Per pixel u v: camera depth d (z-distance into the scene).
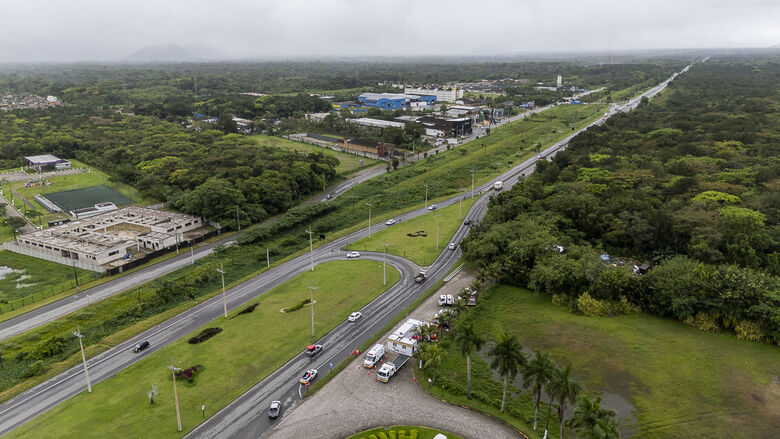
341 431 84.94
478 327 120.62
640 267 145.75
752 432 83.19
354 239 186.00
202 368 103.62
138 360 107.19
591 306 124.56
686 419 86.56
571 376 99.56
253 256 173.75
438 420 87.44
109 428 85.75
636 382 97.38
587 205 171.00
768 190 182.25
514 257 143.25
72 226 190.75
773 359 103.81
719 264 136.12
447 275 151.00
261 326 121.69
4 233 192.25
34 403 93.06
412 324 115.88
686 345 109.94
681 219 153.50
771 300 110.38
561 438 79.06
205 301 137.12
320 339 115.75
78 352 111.12
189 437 83.38
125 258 167.12
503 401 88.75
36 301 138.00
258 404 92.50
